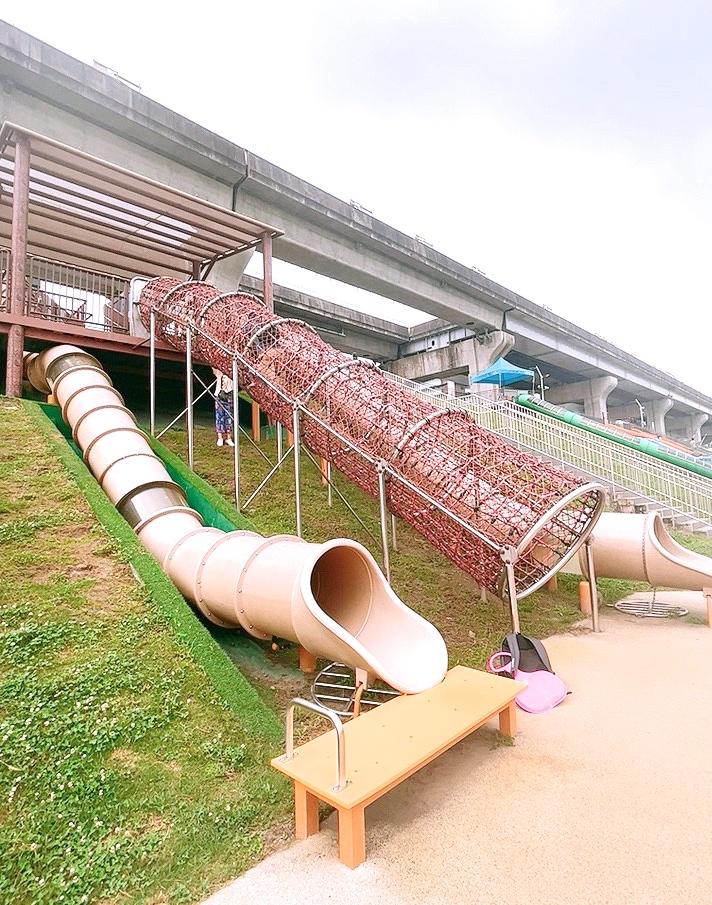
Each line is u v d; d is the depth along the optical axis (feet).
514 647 17.83
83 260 51.03
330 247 71.26
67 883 8.47
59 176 35.96
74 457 24.31
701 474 63.98
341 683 16.69
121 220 41.50
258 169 58.70
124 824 9.63
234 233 44.29
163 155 52.54
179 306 35.96
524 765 12.60
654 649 21.16
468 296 95.45
